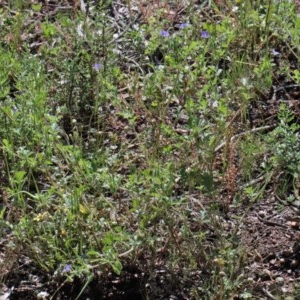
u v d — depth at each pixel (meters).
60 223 1.71
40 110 1.88
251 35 2.19
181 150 1.85
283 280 1.68
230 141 1.89
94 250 1.65
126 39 2.27
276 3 2.23
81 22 2.25
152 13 2.36
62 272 1.66
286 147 1.83
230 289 1.62
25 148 1.89
